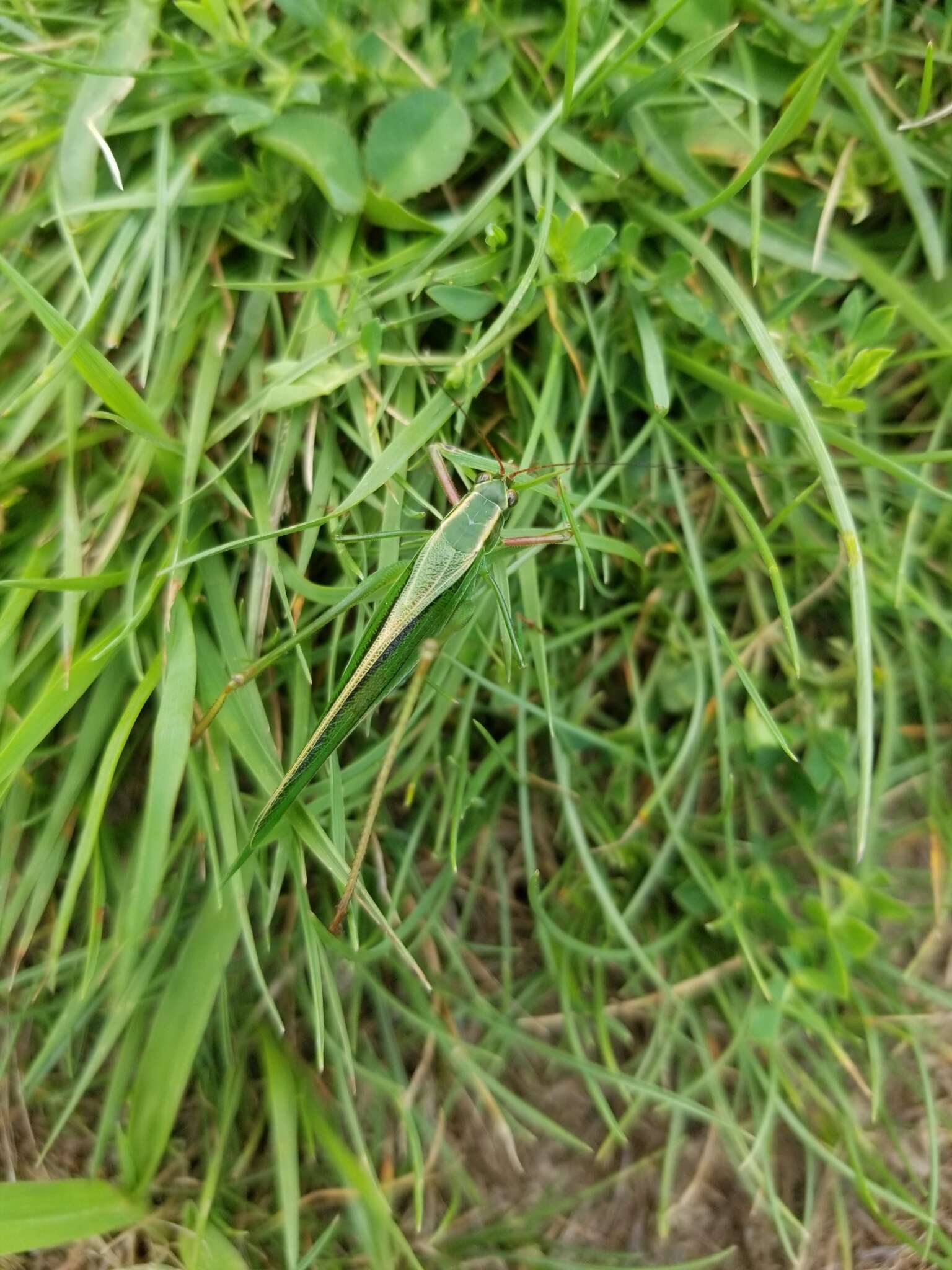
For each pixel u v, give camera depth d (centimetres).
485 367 9
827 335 9
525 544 8
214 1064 9
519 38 8
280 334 8
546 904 10
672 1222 9
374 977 9
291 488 9
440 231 8
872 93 9
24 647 8
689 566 9
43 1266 9
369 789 9
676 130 8
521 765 9
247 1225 9
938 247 8
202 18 8
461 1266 9
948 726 9
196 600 8
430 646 8
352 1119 9
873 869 9
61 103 8
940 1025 9
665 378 8
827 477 7
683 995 9
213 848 8
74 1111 9
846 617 9
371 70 8
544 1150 10
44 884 8
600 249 8
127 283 8
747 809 9
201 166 8
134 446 8
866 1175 9
